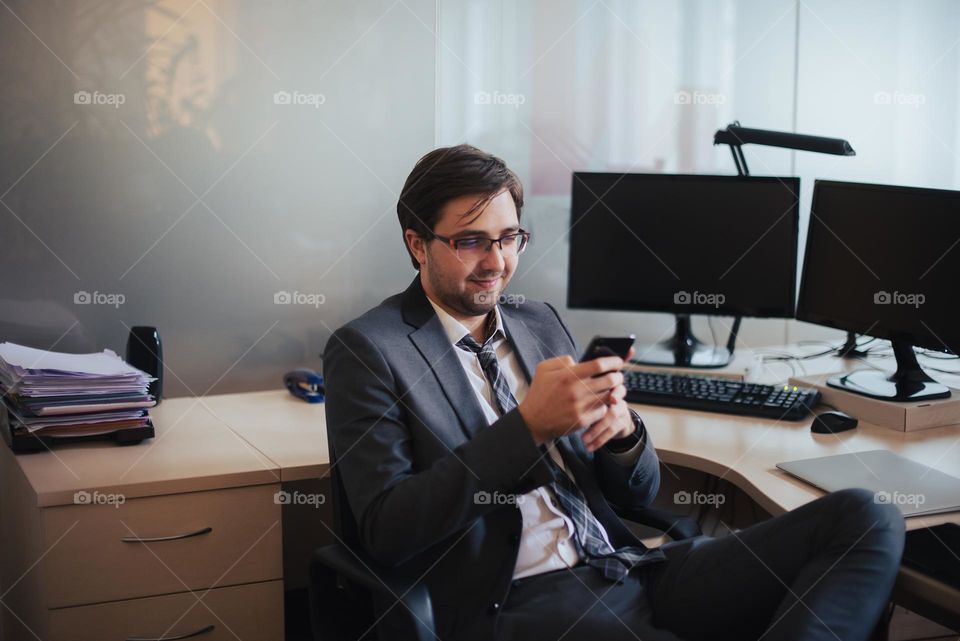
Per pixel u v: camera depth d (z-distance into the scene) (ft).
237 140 7.86
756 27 9.29
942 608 4.66
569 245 8.11
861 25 9.48
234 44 7.75
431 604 4.85
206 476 5.70
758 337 9.60
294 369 8.28
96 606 5.60
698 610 4.90
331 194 8.20
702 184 7.79
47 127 7.34
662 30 9.08
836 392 6.79
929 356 7.83
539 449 4.78
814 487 5.31
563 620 4.85
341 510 5.24
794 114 9.49
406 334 5.41
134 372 6.39
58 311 7.55
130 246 7.67
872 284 6.73
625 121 9.12
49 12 7.24
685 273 7.89
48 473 5.73
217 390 8.07
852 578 4.38
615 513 5.83
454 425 5.26
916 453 5.86
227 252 7.95
